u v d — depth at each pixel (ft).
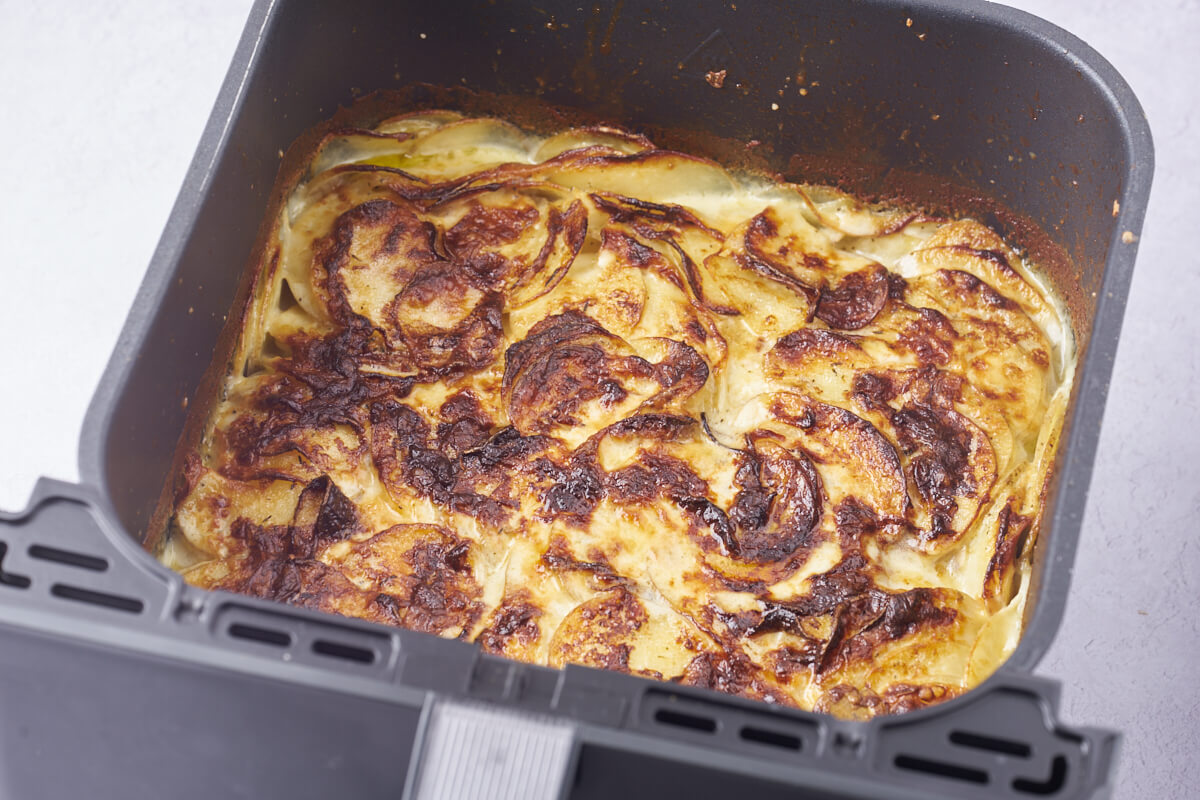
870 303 1.84
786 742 1.34
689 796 1.35
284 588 1.62
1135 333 2.22
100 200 2.26
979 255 1.88
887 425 1.75
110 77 2.33
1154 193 2.30
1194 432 2.16
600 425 1.73
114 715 1.38
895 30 1.81
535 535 1.66
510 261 1.86
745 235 1.88
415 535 1.66
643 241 1.87
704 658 1.59
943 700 1.59
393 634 1.35
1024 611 1.62
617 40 1.89
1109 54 2.38
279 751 1.38
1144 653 2.06
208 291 1.64
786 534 1.68
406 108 1.95
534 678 1.35
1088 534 2.11
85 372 2.16
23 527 1.37
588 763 1.34
